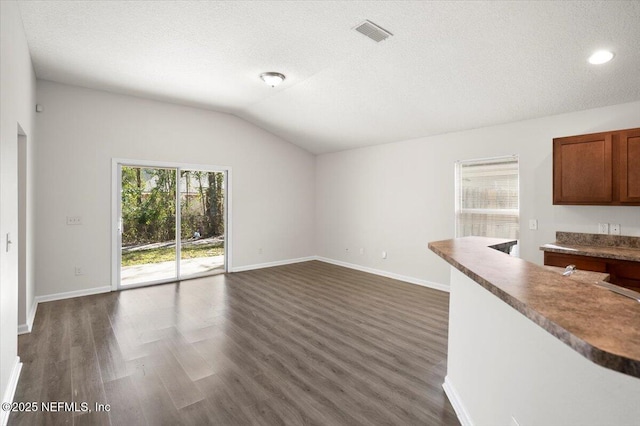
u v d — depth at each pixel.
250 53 3.35
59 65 3.72
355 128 5.26
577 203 3.38
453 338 2.14
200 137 5.46
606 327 0.78
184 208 5.38
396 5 2.46
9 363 2.19
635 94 3.14
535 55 2.82
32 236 3.71
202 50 3.32
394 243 5.50
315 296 4.43
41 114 4.13
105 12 2.69
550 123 3.78
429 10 2.48
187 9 2.64
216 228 5.74
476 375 1.75
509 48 2.79
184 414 1.98
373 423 1.91
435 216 4.92
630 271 2.92
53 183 4.22
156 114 5.02
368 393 2.20
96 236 4.54
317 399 2.13
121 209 4.78
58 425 1.87
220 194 5.77
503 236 4.19
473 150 4.47
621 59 2.71
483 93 3.57
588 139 3.31
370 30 2.81
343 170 6.47
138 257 4.93
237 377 2.39
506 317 1.41
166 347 2.87
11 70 2.32
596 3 2.19
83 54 3.44
